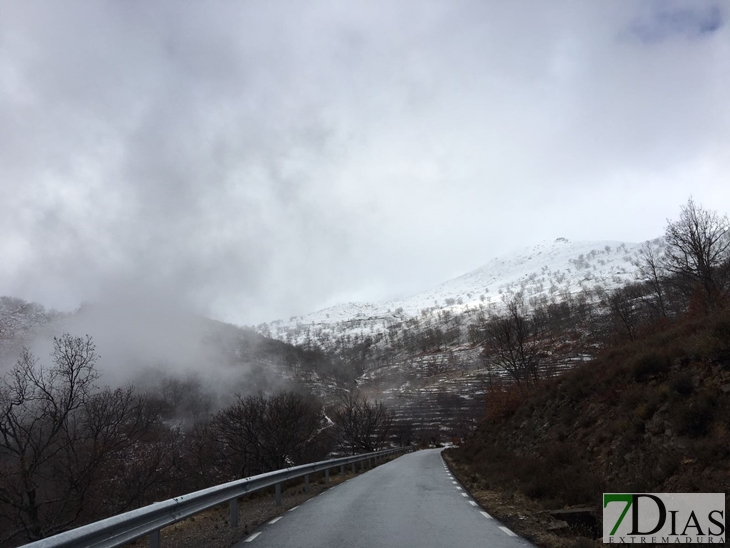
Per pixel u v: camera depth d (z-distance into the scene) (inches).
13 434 589.6
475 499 486.9
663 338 666.8
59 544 169.2
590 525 322.3
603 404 627.2
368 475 848.3
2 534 626.2
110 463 751.7
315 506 453.1
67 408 639.1
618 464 444.5
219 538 326.3
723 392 397.4
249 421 1128.2
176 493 976.3
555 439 697.0
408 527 329.4
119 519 212.8
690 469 339.9
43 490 692.7
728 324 482.6
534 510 393.1
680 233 1045.2
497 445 1007.6
